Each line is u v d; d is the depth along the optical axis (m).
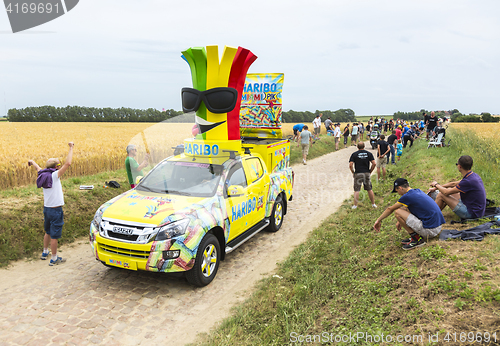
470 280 3.44
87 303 4.10
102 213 4.51
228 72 5.25
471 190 5.16
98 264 5.27
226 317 3.90
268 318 3.78
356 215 7.57
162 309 4.04
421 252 4.27
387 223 6.39
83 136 20.55
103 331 3.55
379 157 11.18
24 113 53.00
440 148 14.38
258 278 4.94
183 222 4.26
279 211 7.15
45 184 4.98
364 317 3.40
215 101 5.27
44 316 3.78
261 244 6.33
